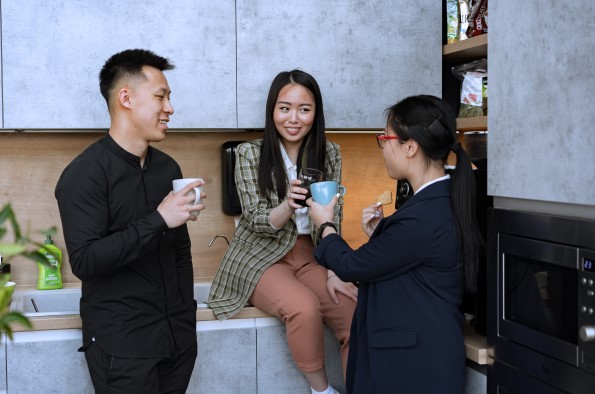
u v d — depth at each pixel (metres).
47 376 2.12
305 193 2.02
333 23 2.54
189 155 2.79
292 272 2.34
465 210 1.66
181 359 1.91
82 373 2.14
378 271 1.68
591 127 1.45
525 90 1.67
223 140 2.82
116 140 1.78
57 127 2.38
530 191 1.66
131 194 1.77
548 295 1.60
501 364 1.76
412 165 1.72
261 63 2.49
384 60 2.59
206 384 2.25
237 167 2.37
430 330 1.65
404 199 2.17
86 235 1.67
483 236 1.96
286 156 2.36
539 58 1.62
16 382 2.11
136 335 1.77
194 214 1.73
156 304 1.81
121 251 1.64
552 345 1.57
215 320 2.25
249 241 2.35
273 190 2.32
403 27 2.60
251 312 2.28
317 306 2.18
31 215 2.67
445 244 1.65
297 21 2.51
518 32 1.70
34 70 2.34
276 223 2.19
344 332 2.24
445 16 2.69
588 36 1.46
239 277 2.28
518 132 1.70
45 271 2.60
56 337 2.13
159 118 1.79
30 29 2.33
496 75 1.79
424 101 1.71
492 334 1.80
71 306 2.59
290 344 2.20
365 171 2.94
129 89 1.75
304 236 2.40
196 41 2.44
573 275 1.51
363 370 1.75
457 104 2.85
